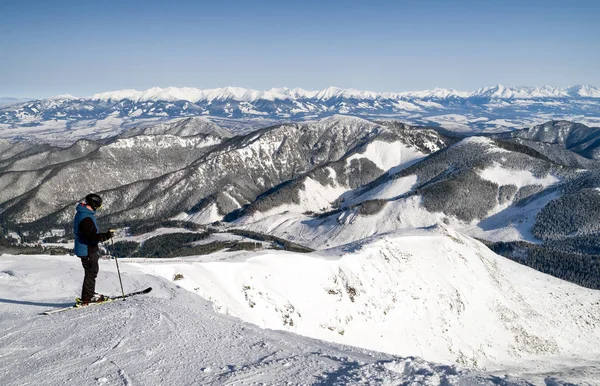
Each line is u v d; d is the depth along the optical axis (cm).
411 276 8138
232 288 5391
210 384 795
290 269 6438
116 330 1073
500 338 7906
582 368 7194
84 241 1277
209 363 912
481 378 900
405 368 929
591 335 8962
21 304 1309
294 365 925
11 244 17425
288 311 5809
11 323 1112
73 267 1994
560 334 8712
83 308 1277
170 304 1388
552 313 9269
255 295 5597
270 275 6081
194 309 1390
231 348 1030
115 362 879
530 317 8844
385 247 8438
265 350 1033
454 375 899
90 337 1019
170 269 4862
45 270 1811
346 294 6819
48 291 1501
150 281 1864
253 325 1341
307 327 5919
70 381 782
